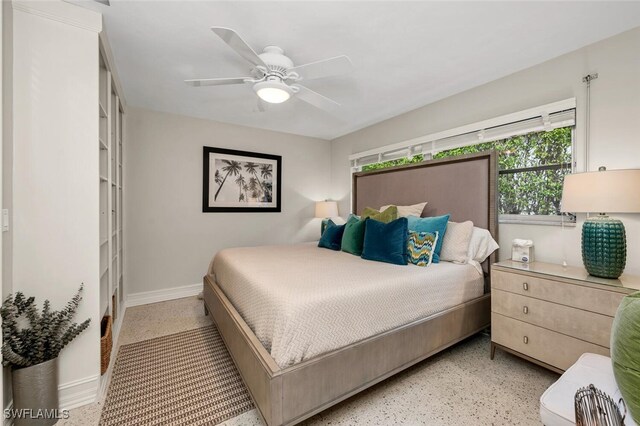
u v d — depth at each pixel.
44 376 1.43
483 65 2.38
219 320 2.20
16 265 1.51
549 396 1.06
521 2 1.65
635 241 1.87
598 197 1.69
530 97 2.40
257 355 1.40
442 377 1.90
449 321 2.06
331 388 1.44
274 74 2.02
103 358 1.86
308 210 4.75
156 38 2.02
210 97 3.09
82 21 1.65
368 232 2.54
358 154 4.26
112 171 2.57
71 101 1.63
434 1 1.63
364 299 1.62
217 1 1.64
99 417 1.54
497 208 2.51
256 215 4.26
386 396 1.71
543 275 1.85
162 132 3.55
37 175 1.56
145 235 3.47
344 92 2.93
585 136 2.10
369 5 1.67
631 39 1.90
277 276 1.87
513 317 2.01
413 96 3.04
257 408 1.40
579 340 1.70
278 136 4.44
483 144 2.79
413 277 1.92
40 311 1.57
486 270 2.55
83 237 1.67
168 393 1.75
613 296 1.57
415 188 3.18
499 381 1.86
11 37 1.49
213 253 3.93
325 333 1.45
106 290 2.20
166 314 3.08
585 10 1.72
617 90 1.95
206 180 3.84
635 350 0.87
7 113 1.48
